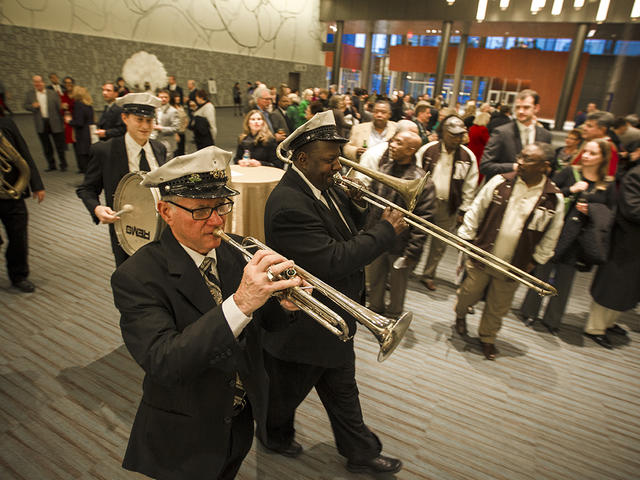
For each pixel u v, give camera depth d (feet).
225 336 2.75
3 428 6.23
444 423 6.93
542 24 40.47
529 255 7.82
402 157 8.13
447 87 69.00
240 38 53.88
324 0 51.29
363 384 7.76
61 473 5.58
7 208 9.25
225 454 3.54
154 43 44.78
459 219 10.95
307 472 5.86
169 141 19.98
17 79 34.68
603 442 6.74
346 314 4.81
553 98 58.75
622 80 25.43
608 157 8.23
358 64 79.71
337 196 5.47
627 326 10.45
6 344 8.12
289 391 5.30
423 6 44.70
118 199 6.53
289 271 3.24
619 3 35.50
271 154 13.03
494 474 6.01
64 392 6.99
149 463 3.40
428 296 11.34
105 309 9.50
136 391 7.11
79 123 19.17
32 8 34.73
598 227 8.44
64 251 12.39
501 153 10.87
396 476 5.88
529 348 9.25
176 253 3.28
